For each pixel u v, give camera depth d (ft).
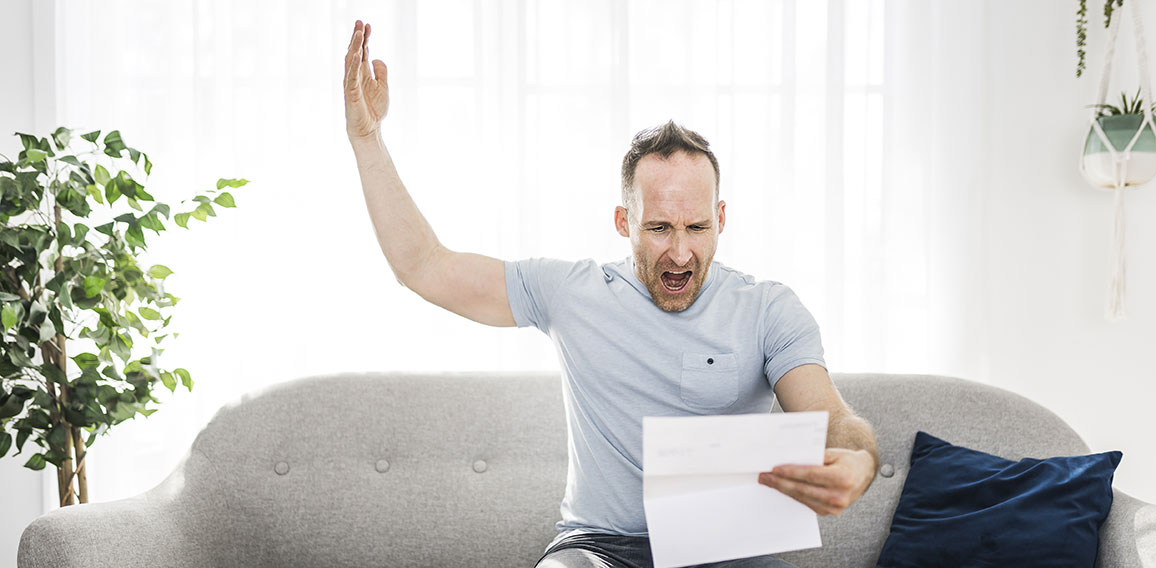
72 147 7.67
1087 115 7.84
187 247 7.68
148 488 7.73
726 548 4.17
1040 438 6.64
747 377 5.38
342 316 7.73
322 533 6.69
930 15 7.80
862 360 7.81
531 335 7.77
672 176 5.20
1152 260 7.83
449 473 6.84
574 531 5.43
